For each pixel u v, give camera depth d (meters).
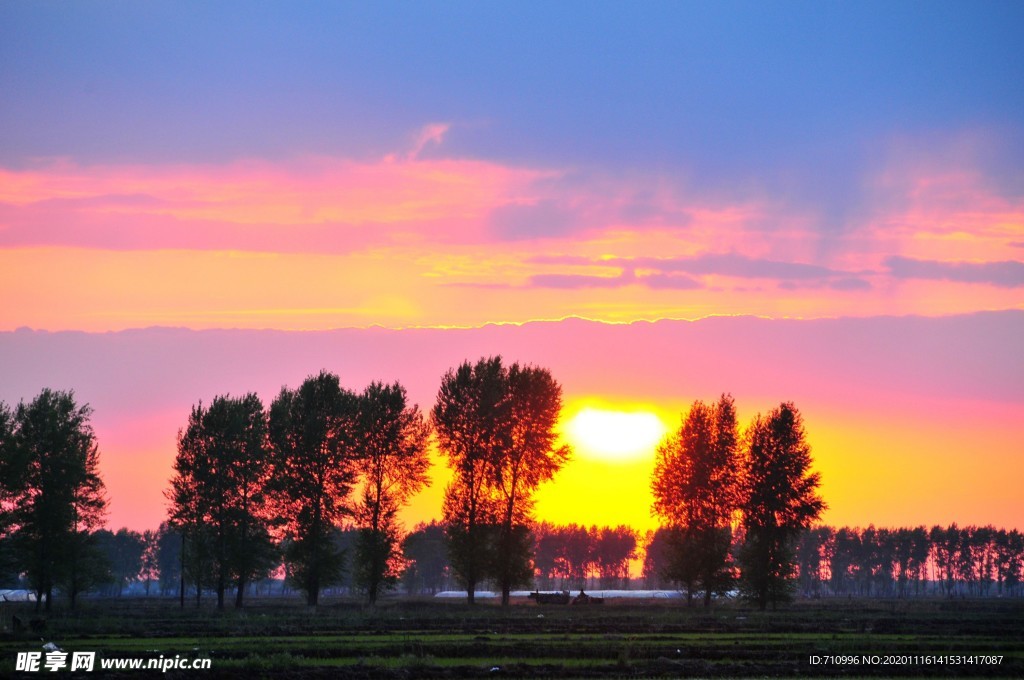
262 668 49.41
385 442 103.50
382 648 58.66
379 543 101.88
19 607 98.62
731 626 78.69
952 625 83.81
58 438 95.25
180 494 102.75
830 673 50.34
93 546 98.88
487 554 103.88
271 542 101.50
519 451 105.81
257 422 104.38
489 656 55.91
